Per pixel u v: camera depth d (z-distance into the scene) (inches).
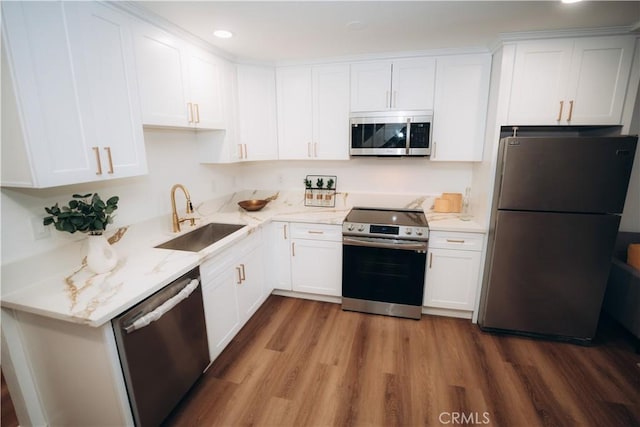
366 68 104.1
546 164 81.4
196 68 86.0
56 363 56.9
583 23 76.8
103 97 60.0
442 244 99.0
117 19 62.1
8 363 58.0
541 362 83.3
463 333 96.7
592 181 79.8
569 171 80.5
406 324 101.7
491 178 91.8
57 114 51.9
